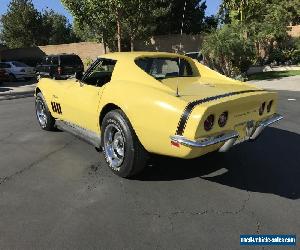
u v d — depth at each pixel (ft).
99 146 18.15
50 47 119.24
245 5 77.41
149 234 11.96
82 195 14.83
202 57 69.87
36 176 16.90
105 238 11.76
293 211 13.44
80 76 19.45
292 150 20.51
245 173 17.07
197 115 13.28
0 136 24.09
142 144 15.29
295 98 40.70
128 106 15.28
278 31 75.10
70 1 77.82
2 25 153.89
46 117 23.94
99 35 92.48
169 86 16.21
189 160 18.58
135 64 16.81
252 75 72.69
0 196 14.83
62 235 11.94
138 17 86.33
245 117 15.43
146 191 15.17
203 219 12.88
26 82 80.18
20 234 12.00
